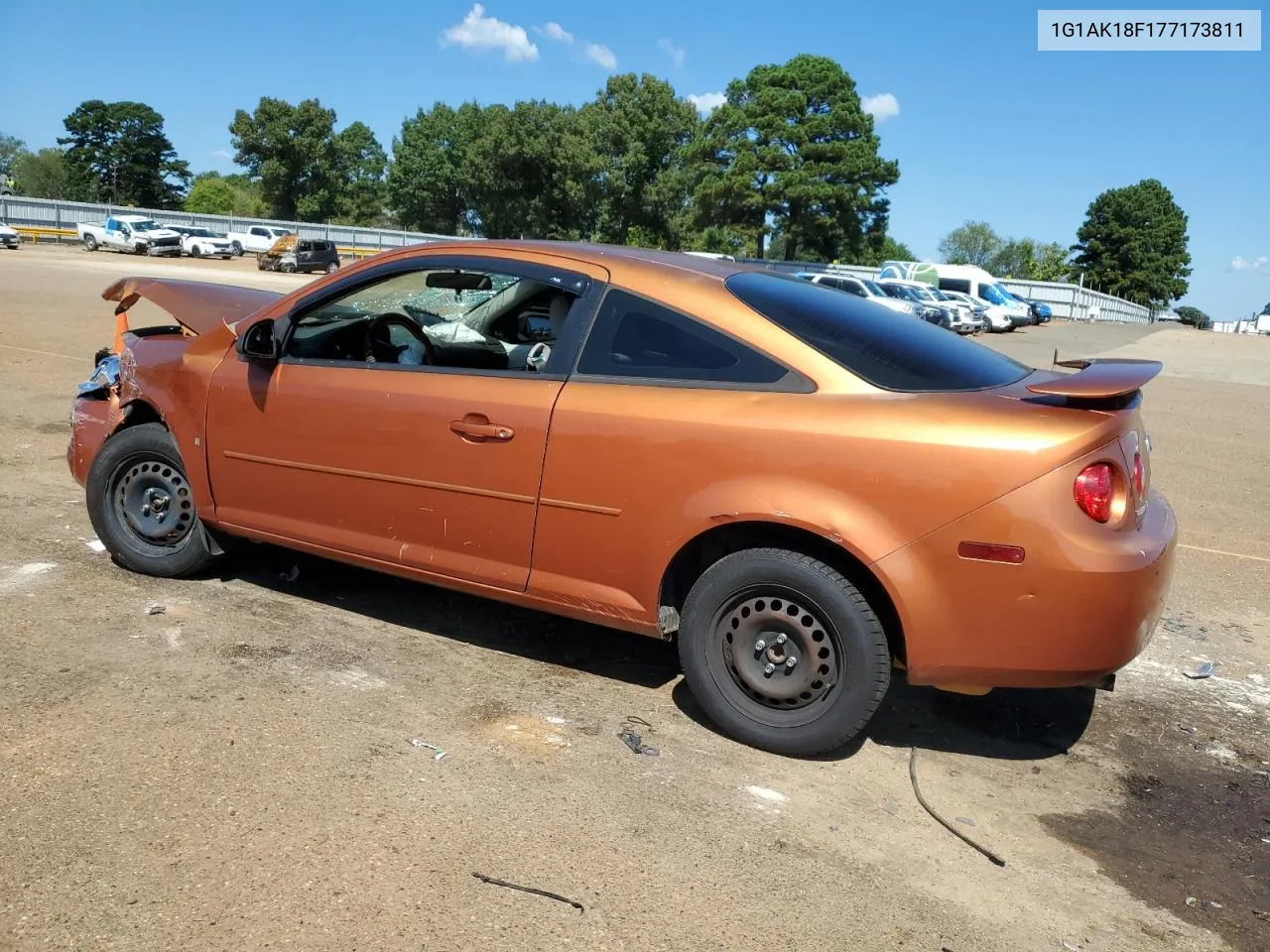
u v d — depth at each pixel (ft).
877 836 9.59
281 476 13.26
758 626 10.76
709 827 9.48
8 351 38.96
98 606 13.78
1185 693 13.53
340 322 13.69
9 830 8.61
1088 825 10.12
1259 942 8.41
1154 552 9.86
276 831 8.86
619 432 10.90
